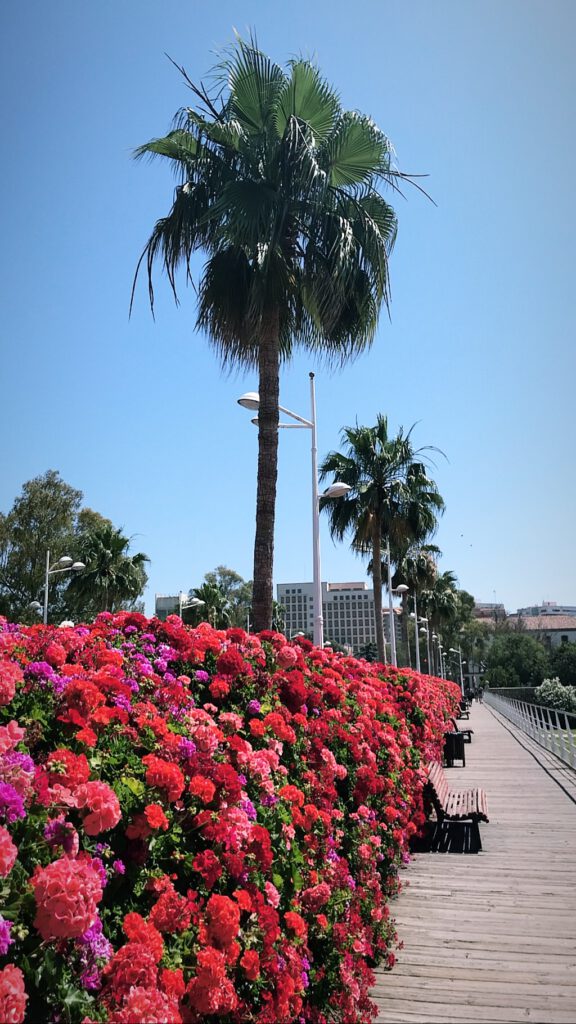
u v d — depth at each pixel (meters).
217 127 9.20
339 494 15.27
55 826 2.08
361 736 5.58
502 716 34.59
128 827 2.46
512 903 5.91
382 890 5.80
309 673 5.59
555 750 16.83
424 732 9.00
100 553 46.41
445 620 56.62
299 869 3.54
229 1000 2.33
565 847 7.93
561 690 34.84
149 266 9.41
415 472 23.28
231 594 80.00
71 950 1.96
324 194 8.86
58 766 2.27
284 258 9.08
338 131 9.48
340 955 3.61
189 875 2.77
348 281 9.30
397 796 6.39
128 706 3.14
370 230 9.38
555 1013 3.92
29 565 48.47
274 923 2.79
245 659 4.65
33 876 1.93
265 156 9.35
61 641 3.87
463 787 12.25
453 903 5.92
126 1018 1.93
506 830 8.83
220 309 9.63
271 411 9.15
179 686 3.61
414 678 10.05
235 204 8.78
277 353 9.26
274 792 3.45
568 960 4.67
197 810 2.89
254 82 9.35
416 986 4.29
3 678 2.59
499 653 81.00
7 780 2.05
